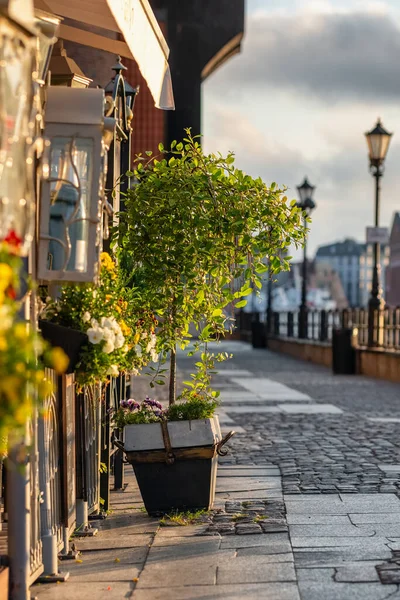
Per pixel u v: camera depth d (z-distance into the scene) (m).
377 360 30.81
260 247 9.38
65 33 8.44
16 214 4.94
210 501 9.45
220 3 36.78
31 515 6.65
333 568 7.17
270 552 7.71
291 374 32.25
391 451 13.85
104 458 9.80
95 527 8.92
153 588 6.77
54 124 6.55
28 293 5.82
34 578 6.65
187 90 36.66
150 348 9.43
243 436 15.63
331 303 192.00
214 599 6.43
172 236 9.41
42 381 4.36
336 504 9.84
